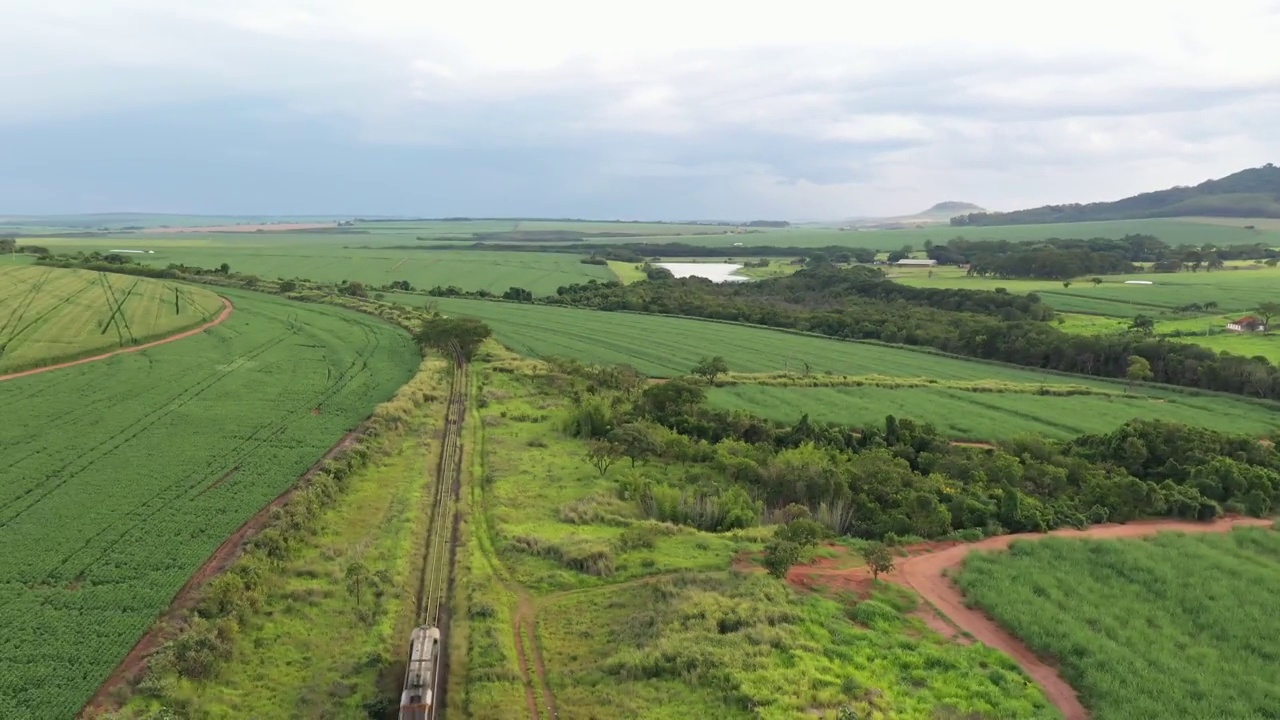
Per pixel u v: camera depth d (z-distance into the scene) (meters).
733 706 35.81
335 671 39.66
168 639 39.84
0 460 63.94
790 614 43.59
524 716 36.38
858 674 38.19
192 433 73.69
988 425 92.12
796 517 61.62
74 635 39.72
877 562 49.09
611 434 76.25
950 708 35.66
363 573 48.12
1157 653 41.47
